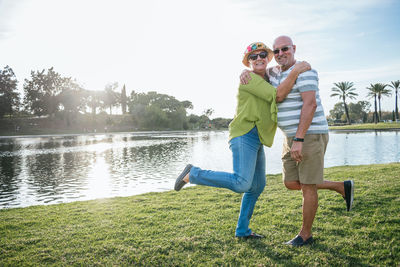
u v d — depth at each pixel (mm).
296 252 2539
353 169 7914
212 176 2535
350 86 68750
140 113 92938
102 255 2662
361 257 2389
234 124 2633
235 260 2432
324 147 2623
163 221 3689
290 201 4426
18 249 2893
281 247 2672
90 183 9609
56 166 14180
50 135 58250
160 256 2562
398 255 2379
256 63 2684
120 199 5559
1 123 70688
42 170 12891
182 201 4949
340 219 3369
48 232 3426
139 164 14539
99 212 4402
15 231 3512
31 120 78188
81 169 13016
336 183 2844
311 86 2443
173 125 97625
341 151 18344
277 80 2723
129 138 45062
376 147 20469
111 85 96688
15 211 4840
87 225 3656
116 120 90750
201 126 114438
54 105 81250
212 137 46469
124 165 14211
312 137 2523
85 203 5328
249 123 2576
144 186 8930
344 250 2531
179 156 18328
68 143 33562
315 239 2807
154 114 91938
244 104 2611
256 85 2510
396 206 3730
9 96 72625
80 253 2727
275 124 2645
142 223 3650
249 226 3316
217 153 20125
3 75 72938
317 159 2531
